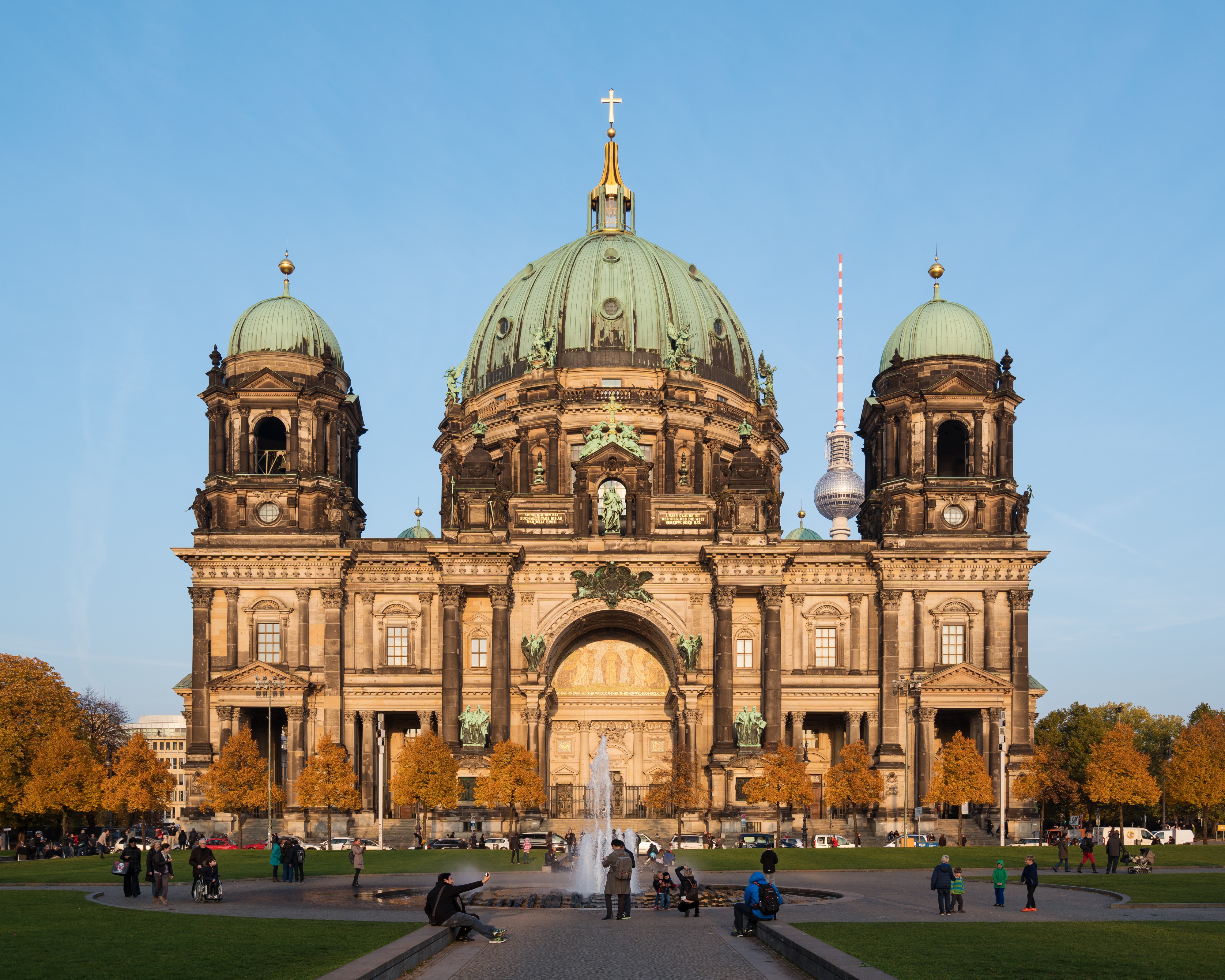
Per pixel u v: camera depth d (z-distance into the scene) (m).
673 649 116.75
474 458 118.62
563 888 58.59
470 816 108.12
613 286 137.75
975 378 120.25
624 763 123.44
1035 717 136.88
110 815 157.38
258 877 67.06
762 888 38.66
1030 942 35.09
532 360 133.75
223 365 120.69
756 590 116.06
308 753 112.81
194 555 113.81
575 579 117.06
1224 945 34.44
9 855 115.81
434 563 116.50
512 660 116.38
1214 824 156.88
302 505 116.88
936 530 117.31
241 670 111.69
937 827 110.31
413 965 31.09
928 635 115.44
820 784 122.19
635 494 119.69
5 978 27.95
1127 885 60.50
